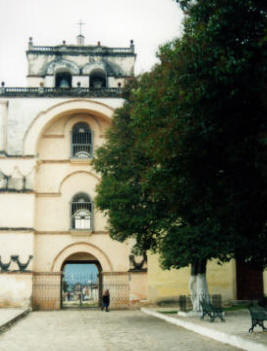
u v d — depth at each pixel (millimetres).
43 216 36688
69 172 37469
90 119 38156
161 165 12906
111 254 36406
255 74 10391
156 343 15906
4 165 35781
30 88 37125
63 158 37625
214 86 10688
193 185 12508
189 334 18516
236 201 12352
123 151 27188
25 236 34969
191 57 11391
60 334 19000
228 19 10641
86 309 35781
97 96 37312
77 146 37969
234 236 16094
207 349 14398
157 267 35000
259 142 10359
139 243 26766
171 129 11945
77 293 59906
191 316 24016
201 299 24312
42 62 43156
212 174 12102
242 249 16453
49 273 35750
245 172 11672
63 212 36906
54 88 37281
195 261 23828
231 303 34156
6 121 36625
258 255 15688
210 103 10898
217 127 10953
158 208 23625
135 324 23047
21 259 34594
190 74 11195
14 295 34062
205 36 11000
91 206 37125
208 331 17609
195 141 11461
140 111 15125
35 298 35250
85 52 43000
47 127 37719
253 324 16172
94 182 37500
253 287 36062
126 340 16797
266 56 10352
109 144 29266
